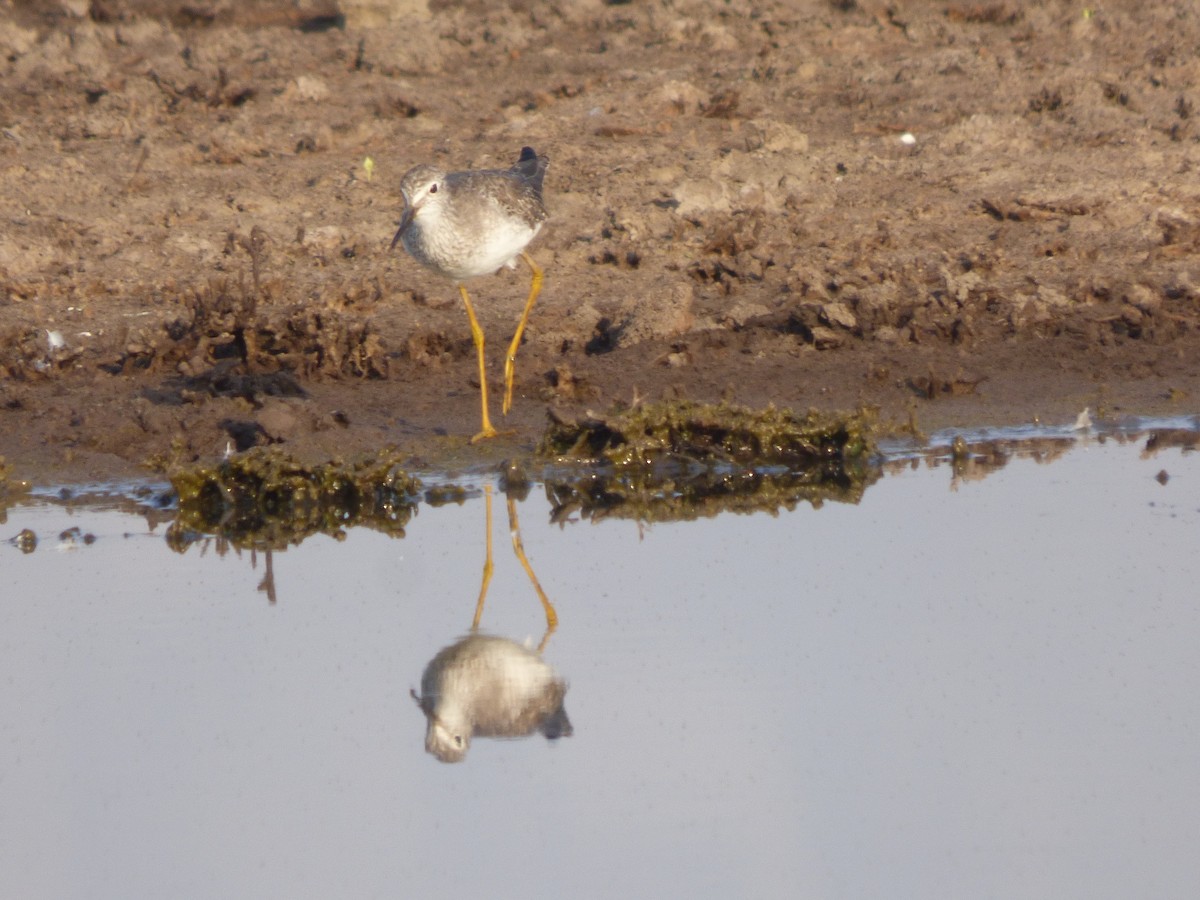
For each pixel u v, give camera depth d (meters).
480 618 9.79
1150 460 11.80
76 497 11.32
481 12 23.72
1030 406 12.62
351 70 21.36
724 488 11.77
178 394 12.66
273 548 10.80
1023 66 20.45
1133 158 17.41
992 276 14.74
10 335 13.44
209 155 18.05
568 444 11.89
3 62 21.53
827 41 21.66
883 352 13.50
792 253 15.27
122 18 23.62
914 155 17.78
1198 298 13.95
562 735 8.56
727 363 13.29
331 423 12.12
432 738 8.55
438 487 11.46
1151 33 21.39
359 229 15.93
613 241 15.70
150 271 15.04
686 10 22.94
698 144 18.19
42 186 17.05
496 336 13.72
